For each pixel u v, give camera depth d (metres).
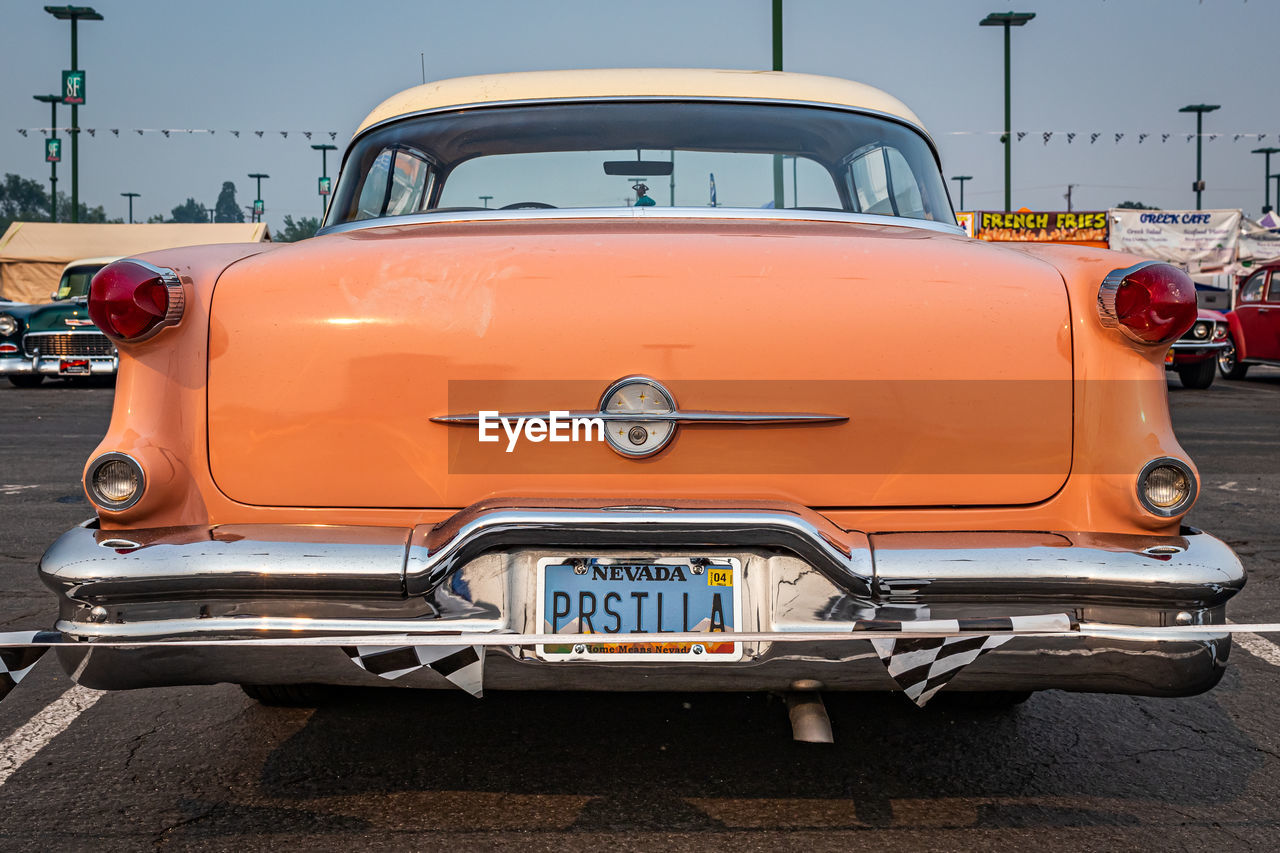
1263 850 2.54
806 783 2.89
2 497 7.23
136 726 3.30
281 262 2.53
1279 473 8.50
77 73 32.81
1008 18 31.00
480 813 2.71
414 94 3.46
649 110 3.28
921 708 3.47
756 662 2.28
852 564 2.26
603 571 2.29
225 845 2.54
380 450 2.43
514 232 2.76
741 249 2.49
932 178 3.41
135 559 2.25
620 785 2.87
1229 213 30.09
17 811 2.73
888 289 2.45
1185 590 2.24
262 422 2.45
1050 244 2.88
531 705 3.45
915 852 2.52
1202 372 16.98
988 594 2.27
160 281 2.42
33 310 16.42
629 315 2.40
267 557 2.25
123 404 2.44
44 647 2.27
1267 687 3.72
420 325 2.42
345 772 2.95
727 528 2.24
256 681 2.31
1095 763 3.05
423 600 2.27
